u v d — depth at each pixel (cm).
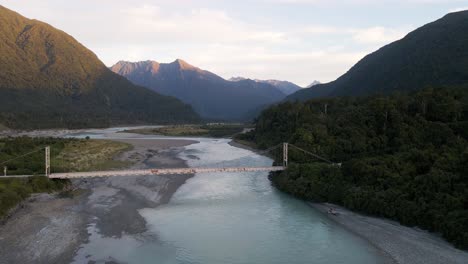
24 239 5028
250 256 4672
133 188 7988
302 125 11162
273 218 6131
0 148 10212
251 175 9738
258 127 17062
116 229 5541
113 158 11394
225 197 7494
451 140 7931
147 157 12462
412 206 5634
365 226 5691
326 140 9394
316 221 5978
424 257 4566
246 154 13438
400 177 6475
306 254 4738
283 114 14938
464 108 9425
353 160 7444
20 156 9050
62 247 4825
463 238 4709
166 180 8925
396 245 4944
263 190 8100
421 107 9788
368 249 4869
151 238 5222
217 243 5069
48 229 5412
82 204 6712
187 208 6688
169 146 16062
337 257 4644
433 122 8981
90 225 5666
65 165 9275
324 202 7031
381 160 7225
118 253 4719
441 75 17612
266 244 5038
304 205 6919
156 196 7469
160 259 4575
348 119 10212
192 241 5134
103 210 6412
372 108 10231
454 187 5722
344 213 6359
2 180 7062
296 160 9031
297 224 5838
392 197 6016
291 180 7800
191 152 14100
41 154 9975
